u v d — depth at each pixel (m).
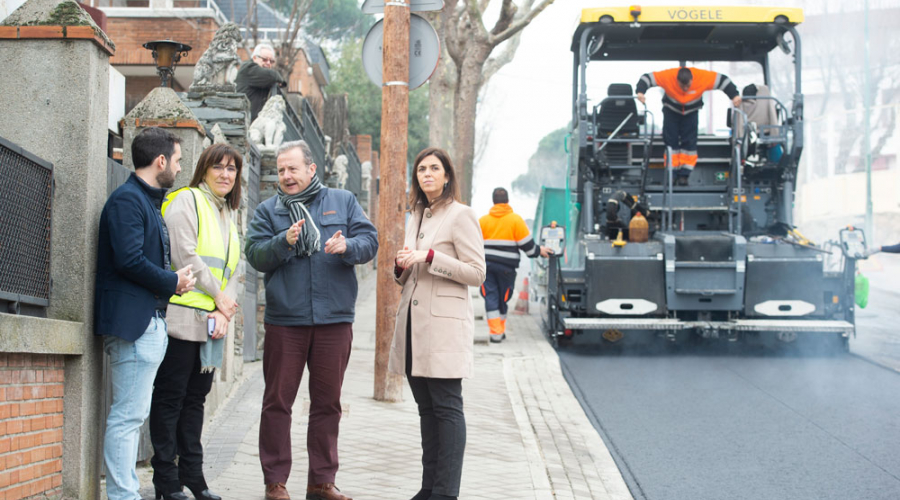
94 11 10.02
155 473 5.27
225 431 7.15
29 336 4.21
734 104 12.85
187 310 5.24
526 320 16.41
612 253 12.12
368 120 40.06
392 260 8.46
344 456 6.59
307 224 5.49
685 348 12.80
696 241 12.00
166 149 4.91
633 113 13.51
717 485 6.50
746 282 12.02
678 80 12.74
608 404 9.14
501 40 14.96
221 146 5.52
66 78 4.80
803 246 11.98
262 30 26.53
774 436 7.86
